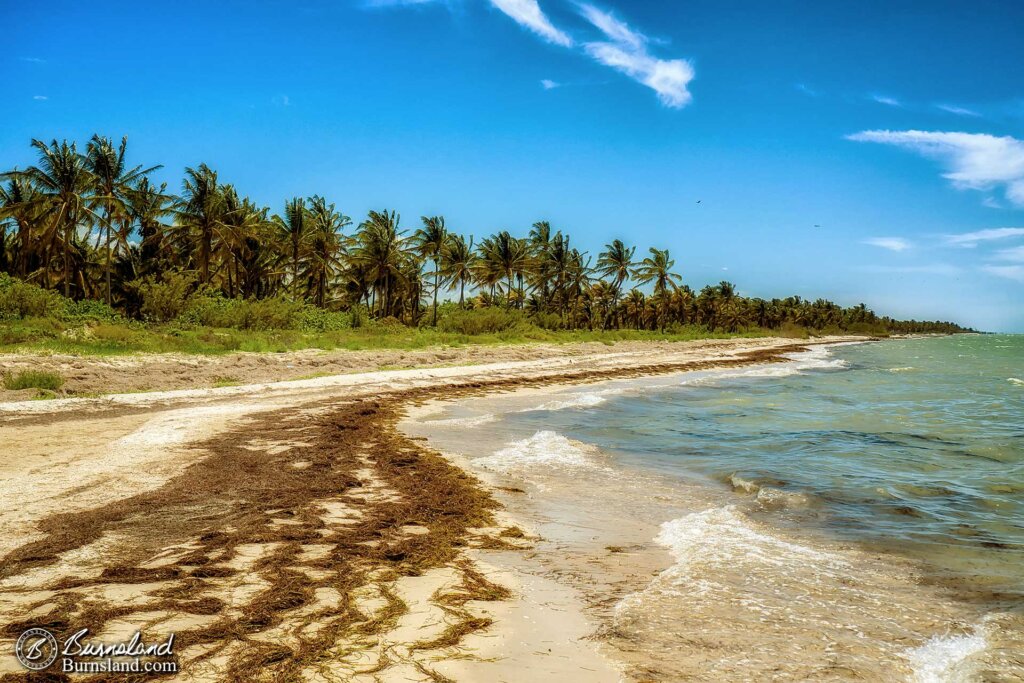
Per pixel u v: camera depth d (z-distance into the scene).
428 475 8.25
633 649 3.60
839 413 16.17
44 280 35.72
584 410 16.11
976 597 4.56
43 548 4.84
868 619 4.14
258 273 46.78
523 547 5.54
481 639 3.64
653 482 8.41
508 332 46.72
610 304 79.81
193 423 11.53
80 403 13.69
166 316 31.52
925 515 6.91
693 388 22.89
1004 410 16.95
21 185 34.56
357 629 3.67
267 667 3.15
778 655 3.57
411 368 26.14
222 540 5.20
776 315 118.50
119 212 33.88
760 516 6.80
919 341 119.62
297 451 9.36
